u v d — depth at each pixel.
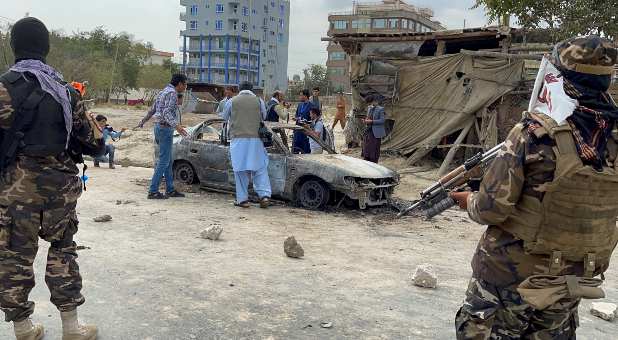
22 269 3.24
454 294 4.98
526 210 2.29
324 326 4.05
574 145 2.19
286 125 9.53
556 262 2.29
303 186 8.66
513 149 2.28
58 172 3.28
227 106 8.29
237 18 101.75
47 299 4.28
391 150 14.34
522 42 14.19
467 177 2.77
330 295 4.73
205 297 4.49
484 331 2.51
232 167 8.74
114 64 66.94
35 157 3.17
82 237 6.13
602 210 2.25
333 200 8.86
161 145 8.59
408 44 14.58
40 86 3.15
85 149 3.47
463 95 13.19
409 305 4.62
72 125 3.31
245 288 4.77
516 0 13.87
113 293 4.45
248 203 8.51
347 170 8.26
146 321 3.95
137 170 12.59
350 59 15.48
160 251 5.75
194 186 9.94
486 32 13.37
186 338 3.71
